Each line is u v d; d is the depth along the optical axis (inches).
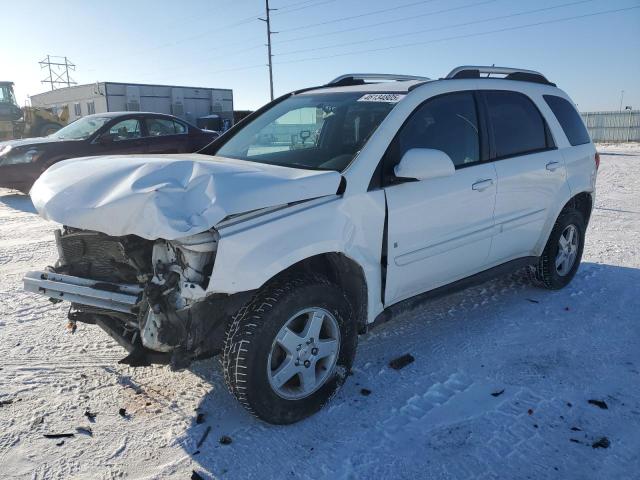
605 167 651.5
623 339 160.9
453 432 115.6
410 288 145.0
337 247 121.3
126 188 109.0
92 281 119.6
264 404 113.0
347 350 127.3
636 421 119.6
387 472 103.5
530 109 185.2
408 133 141.9
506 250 174.6
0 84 884.6
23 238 291.7
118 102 1274.6
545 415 121.6
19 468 103.7
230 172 113.7
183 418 121.1
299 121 159.6
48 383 134.7
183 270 106.3
